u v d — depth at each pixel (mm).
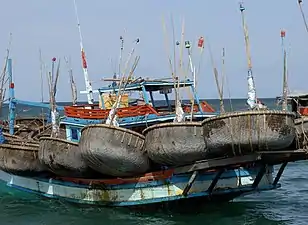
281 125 13664
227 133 13875
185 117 17203
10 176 21906
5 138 22594
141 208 17031
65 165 17516
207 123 14258
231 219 16359
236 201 19062
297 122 14938
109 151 15609
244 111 13758
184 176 16031
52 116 21125
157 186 16406
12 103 24453
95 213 17500
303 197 20328
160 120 17422
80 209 18234
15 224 16469
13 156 19312
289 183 24391
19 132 26484
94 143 15734
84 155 16250
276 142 13742
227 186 16359
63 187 19141
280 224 15742
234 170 16422
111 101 19312
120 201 17234
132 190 16906
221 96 17250
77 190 18516
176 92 16922
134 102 20266
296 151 14078
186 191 15820
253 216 16781
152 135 15273
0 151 19656
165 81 18734
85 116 18688
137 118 17531
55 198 19594
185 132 14727
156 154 15281
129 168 16094
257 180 16453
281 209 17922
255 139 13656
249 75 15914
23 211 18312
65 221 16625
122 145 15633
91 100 21656
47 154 17812
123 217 16797
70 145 17391
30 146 19453
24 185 21094
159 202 16531
